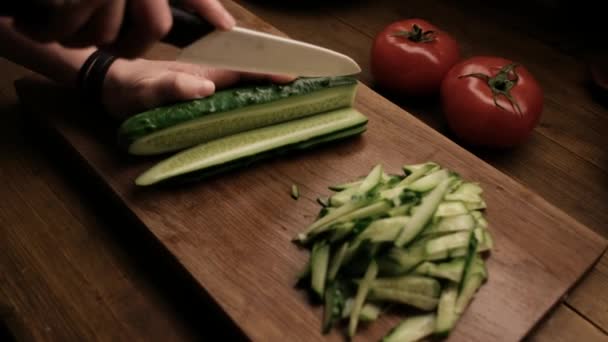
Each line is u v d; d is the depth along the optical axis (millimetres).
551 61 743
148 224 551
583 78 728
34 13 423
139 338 523
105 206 585
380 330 510
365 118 610
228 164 577
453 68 660
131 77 584
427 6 802
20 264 549
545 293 529
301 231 555
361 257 522
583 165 651
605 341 528
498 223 562
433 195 540
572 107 698
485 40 763
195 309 538
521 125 625
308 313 515
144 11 445
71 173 604
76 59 599
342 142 611
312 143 596
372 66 697
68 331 522
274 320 512
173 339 524
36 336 519
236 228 554
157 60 656
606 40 772
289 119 606
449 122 656
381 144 611
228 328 523
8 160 606
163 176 561
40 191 589
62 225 571
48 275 545
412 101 706
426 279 516
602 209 621
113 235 569
